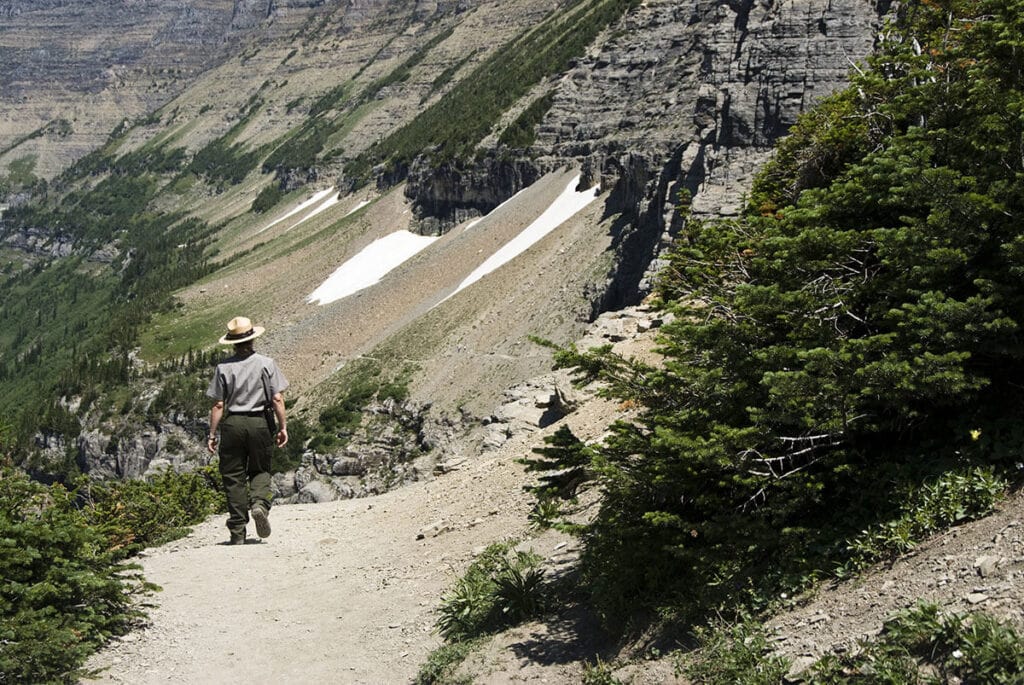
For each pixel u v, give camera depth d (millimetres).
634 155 91250
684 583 8633
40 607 10008
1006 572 6633
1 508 10656
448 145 157875
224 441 13680
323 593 12406
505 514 14352
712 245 10359
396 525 16516
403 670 9539
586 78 142875
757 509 8336
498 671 8750
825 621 7207
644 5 145250
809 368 7965
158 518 19094
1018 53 9094
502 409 27469
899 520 7812
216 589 12555
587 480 11719
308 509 19734
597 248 89500
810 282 9109
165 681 9375
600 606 9117
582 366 9633
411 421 82875
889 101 11547
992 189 8289
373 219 165750
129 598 11625
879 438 8672
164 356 145375
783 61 59625
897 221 9422
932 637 6340
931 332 7961
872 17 58500
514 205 125562
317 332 116625
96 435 136500
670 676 7488
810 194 9797
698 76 108250
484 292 98438
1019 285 8008
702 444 8125
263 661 9953
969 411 8281
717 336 8945
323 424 87750
